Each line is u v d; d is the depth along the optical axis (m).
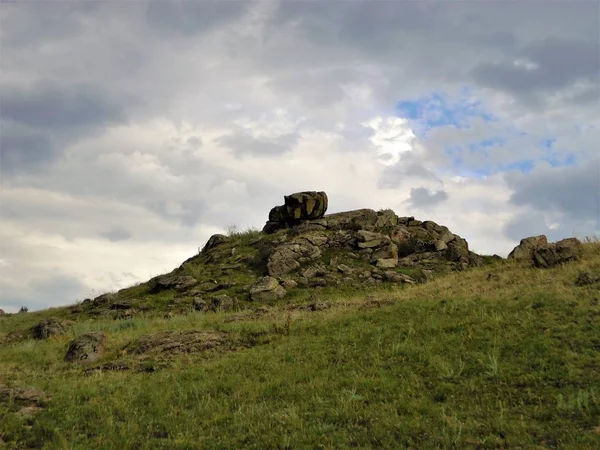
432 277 31.52
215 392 14.00
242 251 37.97
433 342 16.28
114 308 31.84
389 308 21.05
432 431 10.69
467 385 13.00
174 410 12.87
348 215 39.38
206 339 19.52
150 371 16.66
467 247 37.88
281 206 41.34
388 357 15.70
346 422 11.52
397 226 38.31
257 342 19.11
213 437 11.21
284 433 11.03
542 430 10.50
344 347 16.95
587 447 9.52
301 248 34.66
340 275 32.59
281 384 14.28
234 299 29.48
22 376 16.45
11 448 10.66
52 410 12.54
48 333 26.08
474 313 18.47
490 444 9.98
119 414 12.63
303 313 23.02
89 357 18.81
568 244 24.75
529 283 21.78
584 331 15.47
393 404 12.25
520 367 13.69
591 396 11.70
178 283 33.66
